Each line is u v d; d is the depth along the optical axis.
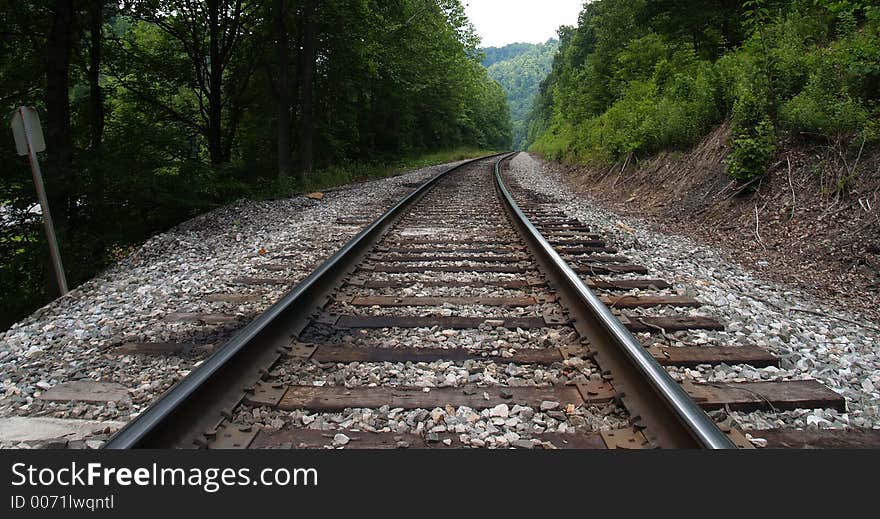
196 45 17.22
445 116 49.59
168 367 3.40
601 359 3.21
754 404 2.75
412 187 16.55
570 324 3.94
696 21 15.12
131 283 5.85
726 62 11.34
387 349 3.51
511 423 2.62
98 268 10.56
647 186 12.12
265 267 6.06
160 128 12.79
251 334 3.11
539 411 2.76
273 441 2.48
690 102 12.48
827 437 2.48
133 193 10.84
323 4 18.52
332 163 24.97
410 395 2.89
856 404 2.83
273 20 17.75
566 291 4.52
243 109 20.53
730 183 8.75
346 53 21.16
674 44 17.89
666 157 12.30
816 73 8.40
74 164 10.20
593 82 28.67
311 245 7.32
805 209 7.04
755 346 3.54
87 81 13.88
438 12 27.31
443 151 51.72
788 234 6.86
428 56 28.83
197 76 17.55
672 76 16.03
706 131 11.24
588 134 22.70
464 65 42.41
